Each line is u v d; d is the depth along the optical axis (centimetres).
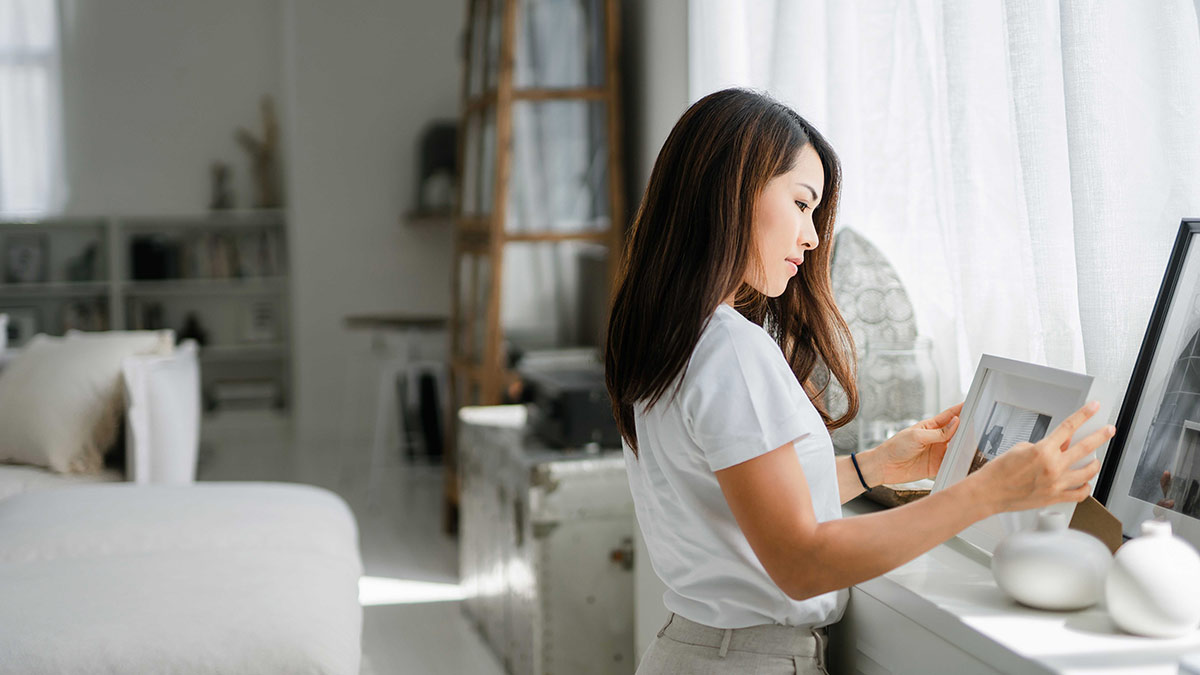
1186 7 140
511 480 273
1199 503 117
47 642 159
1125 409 131
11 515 234
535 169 368
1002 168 171
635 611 243
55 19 661
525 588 263
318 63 657
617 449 275
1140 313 142
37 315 673
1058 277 154
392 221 671
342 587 198
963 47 171
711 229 112
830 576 102
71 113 671
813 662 123
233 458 620
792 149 116
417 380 609
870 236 202
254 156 692
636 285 118
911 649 123
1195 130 140
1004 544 116
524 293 380
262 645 163
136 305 682
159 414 326
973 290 172
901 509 104
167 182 689
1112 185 142
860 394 174
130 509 234
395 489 538
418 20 666
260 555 206
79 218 655
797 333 137
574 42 359
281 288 704
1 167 658
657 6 327
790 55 220
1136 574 103
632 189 359
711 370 109
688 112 119
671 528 121
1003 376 133
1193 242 129
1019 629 108
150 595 179
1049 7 153
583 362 366
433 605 352
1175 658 99
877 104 199
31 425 323
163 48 684
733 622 120
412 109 669
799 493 105
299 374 668
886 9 197
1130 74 142
